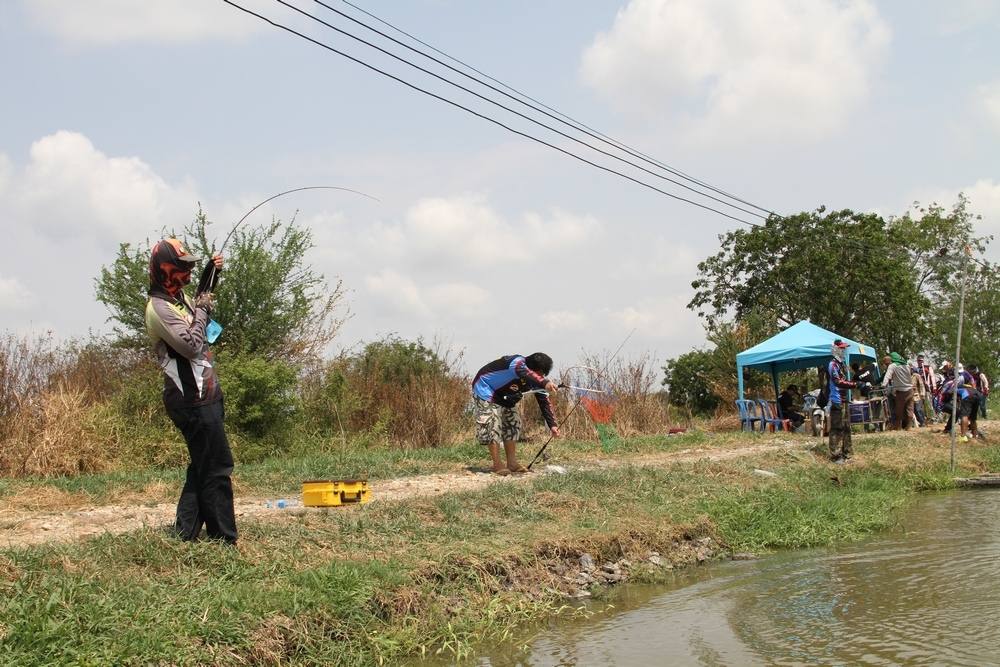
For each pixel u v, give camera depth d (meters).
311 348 18.00
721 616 7.02
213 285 6.59
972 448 17.66
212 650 5.18
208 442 6.55
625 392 20.81
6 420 12.57
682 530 9.53
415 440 16.83
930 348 40.06
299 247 17.86
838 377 14.89
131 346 16.61
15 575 5.64
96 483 10.12
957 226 42.47
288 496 10.01
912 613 6.80
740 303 37.28
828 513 11.10
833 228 35.22
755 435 18.75
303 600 6.00
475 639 6.51
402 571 6.86
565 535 8.55
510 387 11.85
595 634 6.68
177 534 6.62
